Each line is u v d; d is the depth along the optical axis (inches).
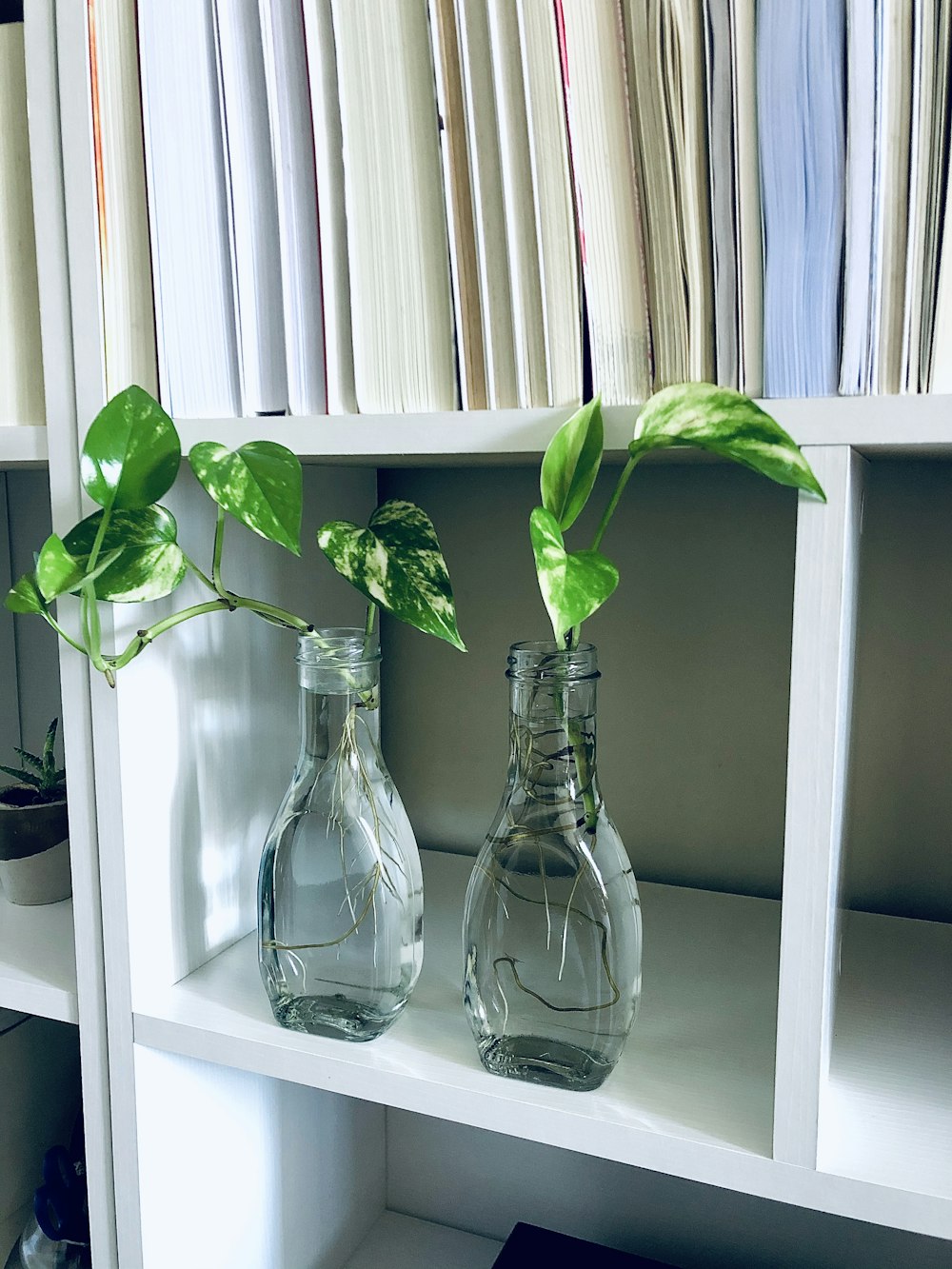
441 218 19.2
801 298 16.6
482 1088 20.6
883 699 30.1
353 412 20.6
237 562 26.6
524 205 18.4
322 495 30.7
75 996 25.0
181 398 21.9
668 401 17.0
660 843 33.4
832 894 18.6
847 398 16.4
